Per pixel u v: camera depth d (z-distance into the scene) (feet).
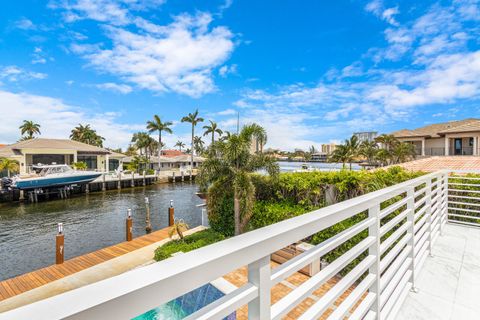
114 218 51.49
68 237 40.04
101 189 85.61
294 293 3.25
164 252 23.58
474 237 12.54
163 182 108.68
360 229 4.75
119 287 1.66
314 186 21.94
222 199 27.25
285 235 2.87
